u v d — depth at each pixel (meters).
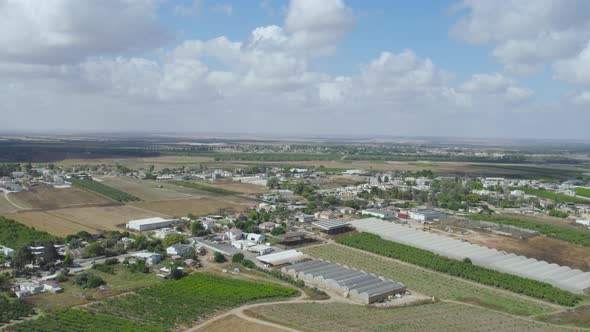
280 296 133.00
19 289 129.88
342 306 126.75
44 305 119.94
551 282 148.50
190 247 176.62
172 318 113.12
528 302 134.75
